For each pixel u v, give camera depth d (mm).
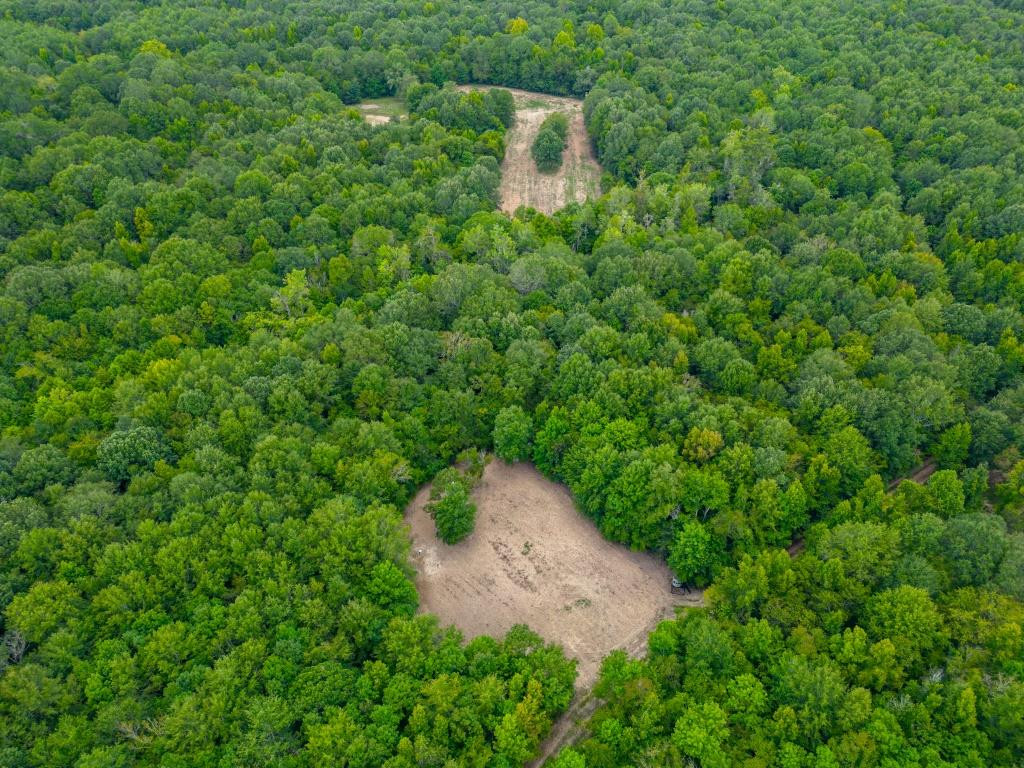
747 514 106312
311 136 197500
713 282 147500
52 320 133375
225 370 123875
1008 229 155125
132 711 80562
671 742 82062
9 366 124875
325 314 142625
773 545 107000
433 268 159000
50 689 80438
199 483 102562
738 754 81000
